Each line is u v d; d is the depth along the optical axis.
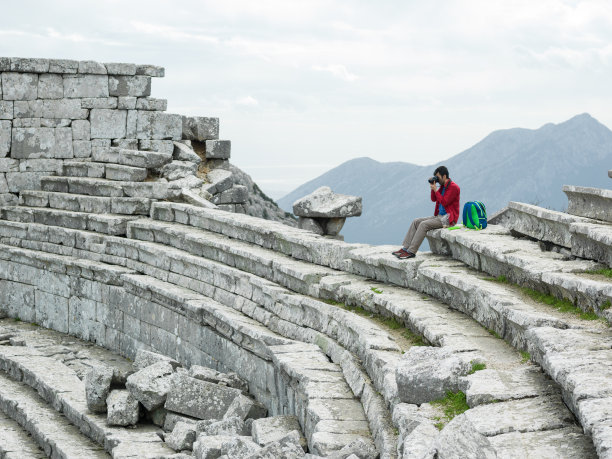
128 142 29.62
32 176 28.98
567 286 10.91
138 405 14.73
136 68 29.75
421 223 16.25
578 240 12.91
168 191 25.34
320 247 18.22
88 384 15.23
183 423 13.73
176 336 19.88
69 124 29.17
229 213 23.09
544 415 7.60
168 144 30.22
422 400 9.29
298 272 17.33
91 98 29.23
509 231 15.84
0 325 26.19
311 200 25.47
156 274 22.11
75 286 24.56
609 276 11.50
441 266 15.26
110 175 27.56
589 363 8.01
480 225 16.05
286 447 9.52
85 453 14.00
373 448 9.30
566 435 7.11
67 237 25.80
